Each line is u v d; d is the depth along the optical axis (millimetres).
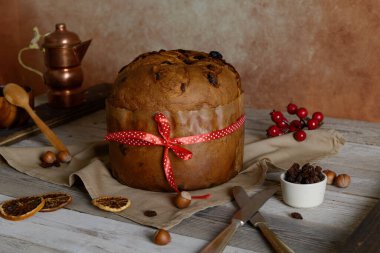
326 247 854
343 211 946
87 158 1152
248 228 898
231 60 1504
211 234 891
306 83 1450
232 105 1008
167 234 866
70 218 940
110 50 1633
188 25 1523
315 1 1384
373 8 1342
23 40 1744
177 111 962
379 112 1406
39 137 1286
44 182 1070
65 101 1402
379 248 806
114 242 874
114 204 953
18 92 1213
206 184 1008
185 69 986
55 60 1369
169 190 1003
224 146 1006
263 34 1453
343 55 1397
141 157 990
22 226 918
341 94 1427
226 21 1480
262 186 1037
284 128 1253
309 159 1126
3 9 1732
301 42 1425
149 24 1566
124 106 991
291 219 924
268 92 1492
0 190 1041
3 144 1217
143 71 993
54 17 1680
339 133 1188
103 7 1604
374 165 1113
